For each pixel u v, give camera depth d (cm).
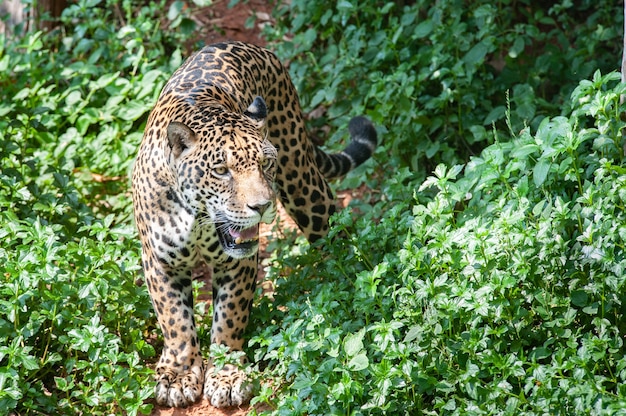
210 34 1875
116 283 1096
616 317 960
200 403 1066
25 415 995
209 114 1028
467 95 1437
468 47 1488
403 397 948
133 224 1373
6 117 1592
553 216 991
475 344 933
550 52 1502
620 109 1049
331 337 957
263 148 1004
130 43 1688
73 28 1855
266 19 1912
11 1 1853
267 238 1426
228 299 1077
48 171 1444
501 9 1603
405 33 1572
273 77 1214
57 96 1633
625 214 984
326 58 1599
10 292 998
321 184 1242
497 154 1054
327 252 1173
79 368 1002
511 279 934
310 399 980
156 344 1162
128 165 1527
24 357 966
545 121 1053
